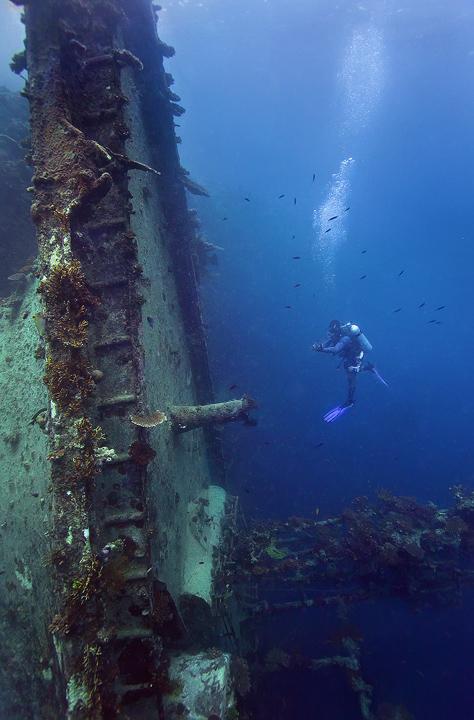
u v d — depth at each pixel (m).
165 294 4.95
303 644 6.62
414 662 6.97
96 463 2.34
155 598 2.97
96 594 2.23
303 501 12.48
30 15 2.80
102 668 2.28
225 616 4.51
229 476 11.25
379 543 5.32
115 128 2.97
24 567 3.30
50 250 2.50
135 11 4.48
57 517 2.22
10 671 3.28
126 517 2.87
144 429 3.04
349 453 15.21
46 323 2.41
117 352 3.14
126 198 3.20
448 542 5.35
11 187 6.11
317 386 16.86
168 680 2.85
